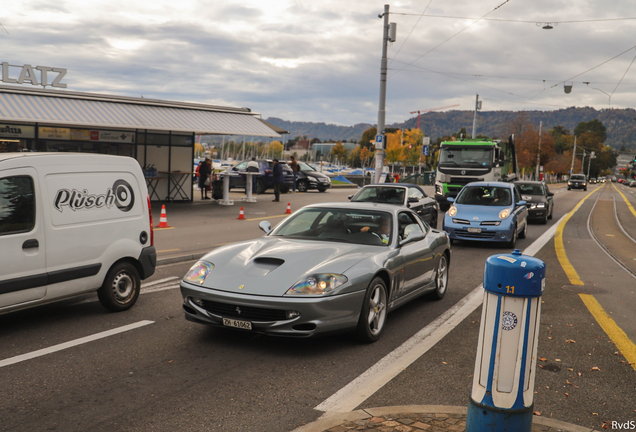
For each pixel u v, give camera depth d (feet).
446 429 10.89
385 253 18.70
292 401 12.73
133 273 21.18
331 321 16.01
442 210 77.10
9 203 16.92
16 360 15.19
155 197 70.28
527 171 237.66
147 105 64.08
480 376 9.68
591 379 14.73
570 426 11.23
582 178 200.03
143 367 14.82
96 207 19.62
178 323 19.22
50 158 18.25
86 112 54.95
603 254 40.93
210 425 11.37
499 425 9.39
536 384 14.29
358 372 14.80
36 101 53.26
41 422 11.34
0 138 56.39
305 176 106.83
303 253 17.78
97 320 19.47
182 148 71.92
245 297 15.81
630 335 19.11
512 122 230.27
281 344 17.15
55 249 18.13
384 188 44.83
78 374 14.20
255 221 53.11
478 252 39.68
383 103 79.00
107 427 11.17
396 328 19.38
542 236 51.80
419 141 296.10
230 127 66.39
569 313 22.13
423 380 14.26
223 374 14.40
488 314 9.59
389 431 10.75
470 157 72.74
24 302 17.24
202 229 46.29
